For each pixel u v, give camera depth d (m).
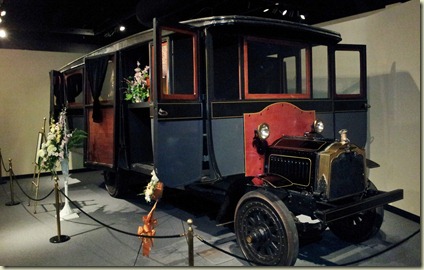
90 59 4.90
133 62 4.68
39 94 7.80
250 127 3.59
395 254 3.45
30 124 7.74
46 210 5.21
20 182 7.19
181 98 3.36
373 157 4.84
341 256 3.46
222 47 3.78
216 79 3.83
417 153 4.16
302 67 4.10
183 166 3.39
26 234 4.25
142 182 5.72
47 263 3.46
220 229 4.25
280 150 3.54
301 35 3.92
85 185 6.78
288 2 4.82
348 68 5.07
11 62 7.49
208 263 3.34
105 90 5.34
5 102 7.48
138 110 4.67
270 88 3.98
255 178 3.50
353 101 4.49
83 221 4.67
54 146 4.68
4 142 7.50
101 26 7.50
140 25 7.40
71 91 6.50
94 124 5.02
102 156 4.84
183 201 5.48
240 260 3.39
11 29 7.10
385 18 4.54
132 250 3.73
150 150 4.79
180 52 3.72
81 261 3.49
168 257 3.52
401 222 4.27
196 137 3.48
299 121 3.94
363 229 3.69
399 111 4.38
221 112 3.42
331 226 3.91
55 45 7.88
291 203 3.29
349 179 3.25
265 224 3.15
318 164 3.17
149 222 3.28
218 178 3.39
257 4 5.73
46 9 6.69
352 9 5.13
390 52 4.49
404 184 4.37
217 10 6.05
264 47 3.88
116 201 5.57
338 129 4.34
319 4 4.95
